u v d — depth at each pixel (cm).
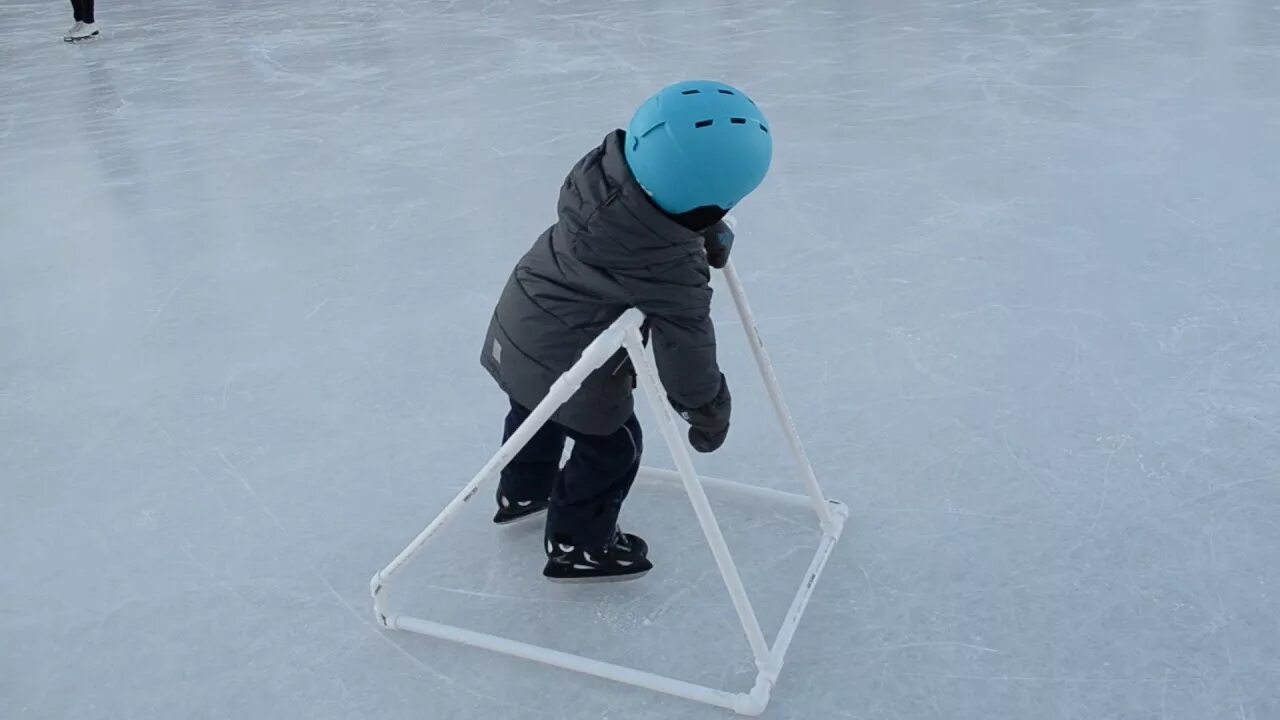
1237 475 273
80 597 259
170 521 285
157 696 230
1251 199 437
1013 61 638
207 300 413
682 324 205
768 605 243
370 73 706
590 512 240
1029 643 227
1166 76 594
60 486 303
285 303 405
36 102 697
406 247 446
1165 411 301
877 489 279
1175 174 466
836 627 235
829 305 374
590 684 225
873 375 329
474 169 528
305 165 551
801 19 766
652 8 824
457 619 246
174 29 865
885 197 462
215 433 324
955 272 391
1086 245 406
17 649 245
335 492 293
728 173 186
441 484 294
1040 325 351
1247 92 561
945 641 229
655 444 305
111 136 620
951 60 649
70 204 522
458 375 347
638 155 191
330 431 321
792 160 511
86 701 229
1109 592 239
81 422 335
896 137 532
